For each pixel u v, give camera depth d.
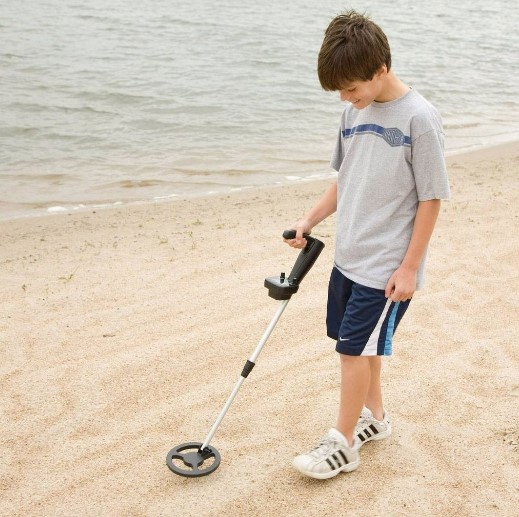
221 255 5.79
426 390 3.73
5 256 6.03
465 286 5.05
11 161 9.76
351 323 2.93
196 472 3.06
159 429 3.46
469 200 7.31
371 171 2.87
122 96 13.58
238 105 13.23
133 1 28.02
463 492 2.96
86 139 10.94
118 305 4.85
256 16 26.08
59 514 2.88
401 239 2.89
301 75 16.06
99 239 6.47
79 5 26.02
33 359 4.12
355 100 2.75
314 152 10.46
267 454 3.25
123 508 2.91
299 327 4.49
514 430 3.37
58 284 5.23
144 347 4.25
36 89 13.90
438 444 3.29
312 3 31.38
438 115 2.81
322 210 3.20
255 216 7.20
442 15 30.62
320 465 3.00
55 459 3.23
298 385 3.82
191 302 4.87
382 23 26.81
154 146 10.68
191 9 26.95
